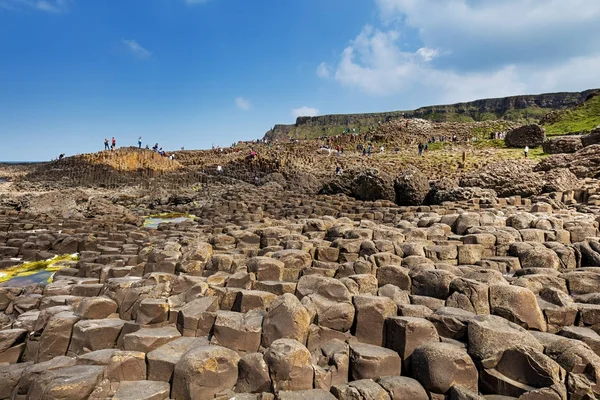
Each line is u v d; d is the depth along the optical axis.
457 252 11.48
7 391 6.62
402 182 31.12
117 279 10.27
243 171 56.03
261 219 22.89
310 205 28.30
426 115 187.50
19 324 8.35
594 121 71.38
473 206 23.08
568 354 6.17
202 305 7.95
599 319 7.48
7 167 103.38
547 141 46.47
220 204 29.83
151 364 6.48
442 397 6.14
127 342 7.03
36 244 17.45
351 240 11.98
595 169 29.83
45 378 6.11
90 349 7.46
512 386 6.04
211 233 18.28
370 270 10.19
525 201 24.31
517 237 12.59
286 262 10.94
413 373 6.52
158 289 8.90
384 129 89.69
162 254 12.16
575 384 5.80
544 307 7.82
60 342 7.68
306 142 85.81
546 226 13.51
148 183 51.53
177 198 40.41
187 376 6.06
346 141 82.81
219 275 9.98
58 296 9.82
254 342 7.07
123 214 27.78
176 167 61.97
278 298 7.48
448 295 8.58
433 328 6.94
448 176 40.19
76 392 5.84
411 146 73.19
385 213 22.72
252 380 6.29
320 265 10.94
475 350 6.49
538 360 6.02
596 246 11.05
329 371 6.49
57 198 30.28
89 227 21.38
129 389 6.05
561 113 85.38
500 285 7.94
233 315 7.45
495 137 71.81
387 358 6.64
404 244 11.66
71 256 17.23
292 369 6.13
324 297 7.94
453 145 69.12
